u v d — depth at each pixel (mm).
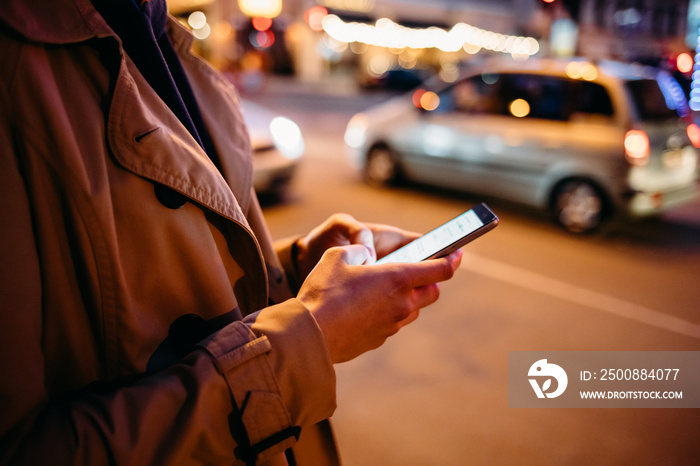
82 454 411
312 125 11500
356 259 633
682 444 2199
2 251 424
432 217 5285
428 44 21609
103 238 481
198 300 572
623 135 4438
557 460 2105
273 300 785
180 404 458
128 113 504
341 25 19969
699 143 4777
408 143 5965
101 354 513
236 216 590
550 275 3949
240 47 20688
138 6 620
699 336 3082
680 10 18562
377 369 2723
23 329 428
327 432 733
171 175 524
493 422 2326
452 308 3398
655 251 4488
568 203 4871
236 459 490
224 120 746
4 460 399
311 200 5766
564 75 4816
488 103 5371
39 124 453
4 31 448
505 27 21859
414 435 2240
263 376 486
